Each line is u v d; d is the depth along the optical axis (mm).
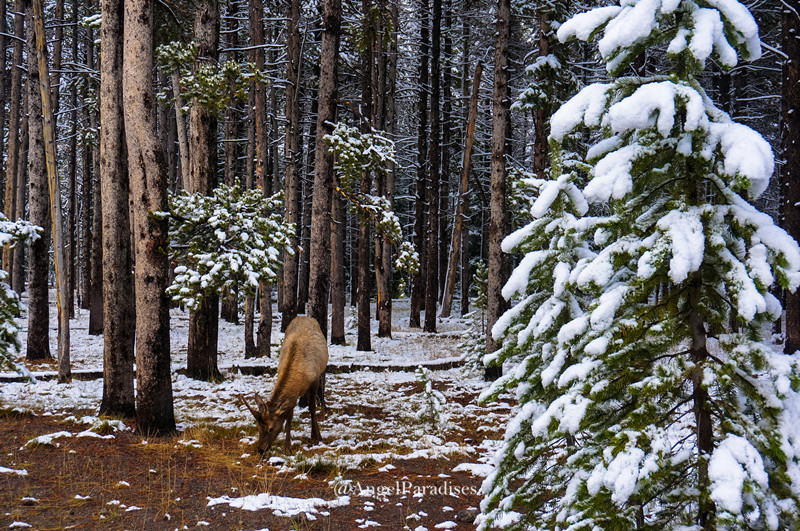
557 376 3922
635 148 3123
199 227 9438
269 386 12648
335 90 12727
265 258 9320
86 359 15742
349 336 23516
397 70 29422
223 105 11398
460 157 34312
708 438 3115
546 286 4367
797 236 15094
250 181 20797
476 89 24188
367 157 12812
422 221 27359
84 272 31172
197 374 13180
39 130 15703
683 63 3225
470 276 42500
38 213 15539
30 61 15469
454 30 28828
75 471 6457
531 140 32156
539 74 15242
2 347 9680
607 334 3172
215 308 13383
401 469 7254
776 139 24625
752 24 3002
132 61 8078
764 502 2686
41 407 9547
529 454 3863
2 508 5301
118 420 8492
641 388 3031
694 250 2904
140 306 8203
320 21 22156
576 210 4027
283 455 7461
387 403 11352
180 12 11125
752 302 2760
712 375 2961
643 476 2828
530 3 17000
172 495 5914
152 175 8172
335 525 5344
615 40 3092
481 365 14211
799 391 2912
